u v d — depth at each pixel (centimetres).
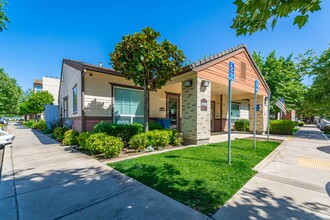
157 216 205
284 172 377
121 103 827
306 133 1274
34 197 255
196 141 678
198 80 682
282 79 1570
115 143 502
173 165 402
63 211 218
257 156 502
